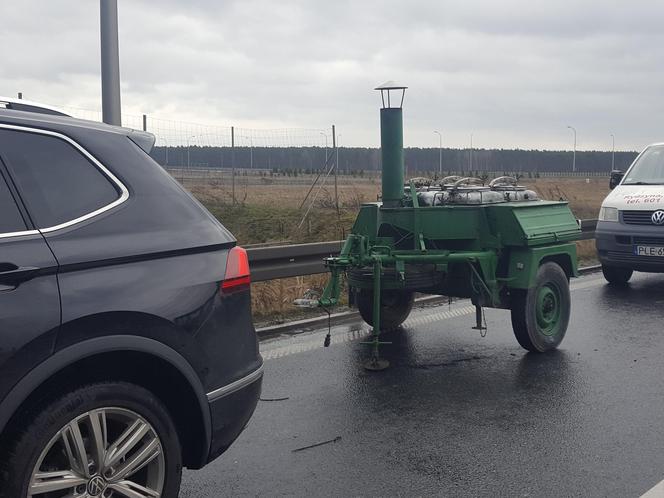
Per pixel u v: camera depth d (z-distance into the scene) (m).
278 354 6.95
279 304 8.86
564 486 4.07
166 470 3.26
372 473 4.28
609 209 10.71
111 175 3.29
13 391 2.77
